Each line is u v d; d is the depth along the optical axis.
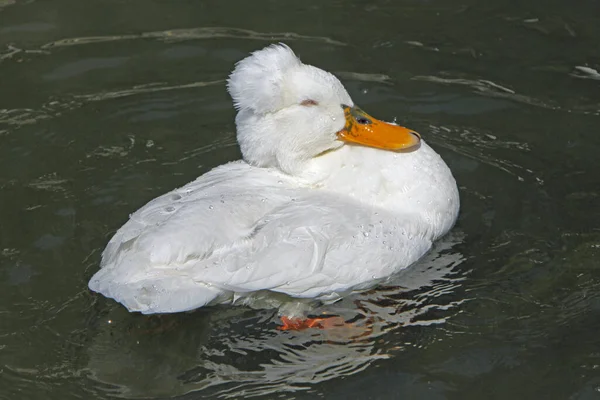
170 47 11.43
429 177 8.38
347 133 8.36
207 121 10.30
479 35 11.57
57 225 8.72
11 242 8.47
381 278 7.88
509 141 9.90
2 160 9.62
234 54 11.29
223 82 10.85
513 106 10.39
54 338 7.44
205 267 7.29
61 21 11.90
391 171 8.33
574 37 11.43
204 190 7.95
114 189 9.26
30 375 7.09
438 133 10.05
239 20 11.95
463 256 8.38
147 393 7.02
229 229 7.44
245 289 7.40
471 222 8.80
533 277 8.07
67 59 11.23
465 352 7.32
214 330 7.66
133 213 8.07
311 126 8.16
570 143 9.80
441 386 7.02
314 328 7.71
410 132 8.46
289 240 7.52
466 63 11.10
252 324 7.73
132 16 12.02
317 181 8.28
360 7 12.19
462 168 9.55
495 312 7.71
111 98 10.62
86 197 9.12
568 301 7.76
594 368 7.05
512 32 11.59
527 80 10.77
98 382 7.09
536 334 7.43
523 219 8.80
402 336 7.56
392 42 11.49
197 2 12.34
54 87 10.77
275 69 7.98
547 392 6.88
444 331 7.56
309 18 11.98
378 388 7.05
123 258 7.27
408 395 6.97
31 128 10.11
